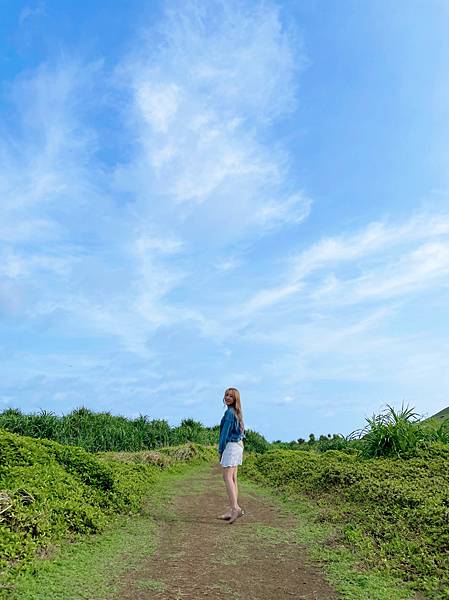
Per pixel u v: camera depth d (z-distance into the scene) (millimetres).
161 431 18734
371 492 8000
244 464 13859
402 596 4895
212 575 5477
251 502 9266
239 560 5953
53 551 5766
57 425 14883
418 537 6164
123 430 16672
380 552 5898
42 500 6707
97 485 8344
